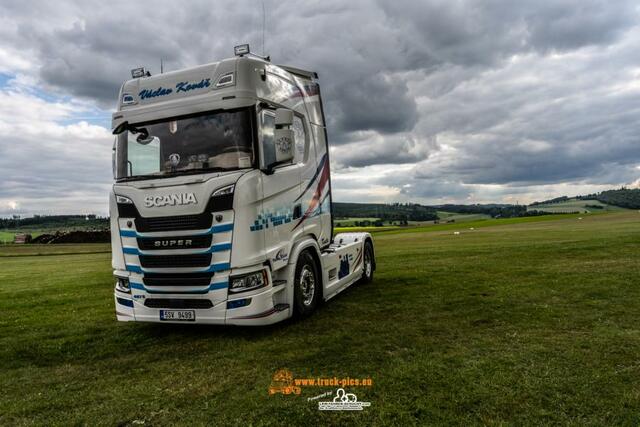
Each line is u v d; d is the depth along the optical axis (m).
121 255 6.54
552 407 3.62
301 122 7.57
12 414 4.10
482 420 3.44
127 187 6.41
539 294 7.97
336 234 10.48
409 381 4.23
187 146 6.34
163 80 6.69
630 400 3.67
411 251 19.20
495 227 50.44
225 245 5.91
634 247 14.57
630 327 5.75
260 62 6.65
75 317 8.37
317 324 6.64
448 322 6.35
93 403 4.25
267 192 6.28
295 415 3.71
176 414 3.88
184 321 6.14
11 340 6.84
